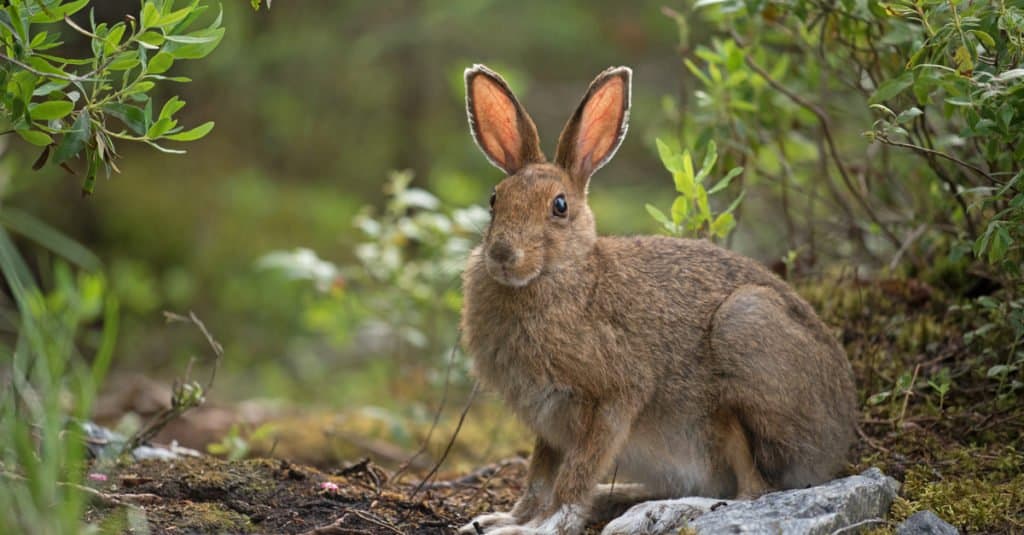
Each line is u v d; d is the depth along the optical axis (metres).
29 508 6.61
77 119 7.66
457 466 12.30
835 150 11.72
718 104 11.84
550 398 9.08
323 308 14.90
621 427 9.01
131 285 18.19
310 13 22.34
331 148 22.89
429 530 8.78
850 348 11.25
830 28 10.85
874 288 11.86
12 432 7.17
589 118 9.76
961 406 10.37
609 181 22.52
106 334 7.43
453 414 14.41
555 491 8.89
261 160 22.59
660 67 23.56
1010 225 8.70
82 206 20.06
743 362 9.00
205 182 21.44
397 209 14.42
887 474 9.52
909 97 10.77
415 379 15.23
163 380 16.67
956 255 9.81
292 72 22.73
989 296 11.26
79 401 7.23
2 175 13.67
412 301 14.56
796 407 8.98
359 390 15.73
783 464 9.09
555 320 8.91
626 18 23.89
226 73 21.03
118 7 17.83
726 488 9.38
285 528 8.53
